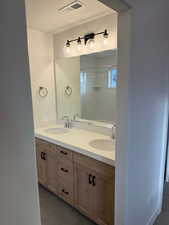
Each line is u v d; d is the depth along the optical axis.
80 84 2.53
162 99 1.81
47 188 2.44
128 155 1.25
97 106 2.36
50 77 2.79
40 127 2.75
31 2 1.69
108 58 2.12
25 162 0.57
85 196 1.84
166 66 1.77
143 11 1.19
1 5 0.47
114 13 1.92
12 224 0.56
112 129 2.09
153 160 1.77
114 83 2.11
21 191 0.57
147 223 1.80
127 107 1.17
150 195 1.80
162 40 1.59
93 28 2.16
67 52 2.55
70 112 2.75
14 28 0.51
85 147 1.78
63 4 1.75
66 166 2.01
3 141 0.51
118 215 1.37
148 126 1.54
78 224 1.86
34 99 2.62
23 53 0.53
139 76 1.26
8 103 0.51
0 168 0.51
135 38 1.13
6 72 0.50
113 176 1.49
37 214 0.63
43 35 2.60
